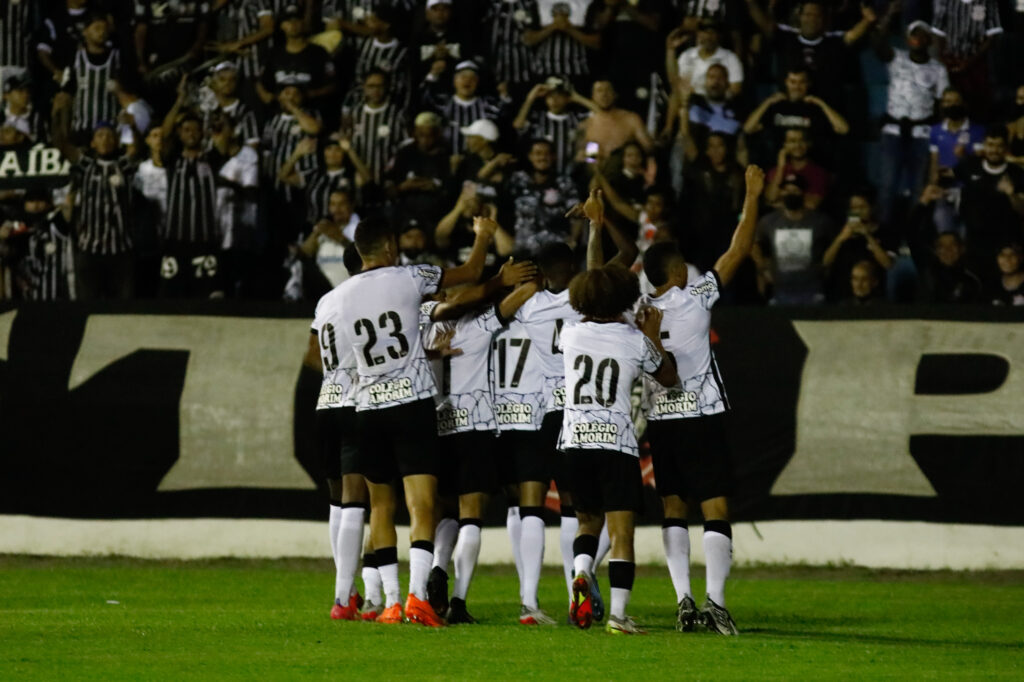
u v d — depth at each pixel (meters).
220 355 38.91
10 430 39.00
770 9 46.72
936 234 42.56
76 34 49.16
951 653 21.36
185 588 32.19
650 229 40.62
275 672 18.27
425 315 25.55
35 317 39.38
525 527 25.70
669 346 23.97
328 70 46.88
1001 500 36.06
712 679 17.88
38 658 19.70
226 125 44.00
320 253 42.59
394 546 24.34
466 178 43.06
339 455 26.28
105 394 38.91
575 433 23.09
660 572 36.28
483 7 47.12
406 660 19.47
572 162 44.53
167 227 42.97
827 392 36.97
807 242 41.12
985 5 46.22
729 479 24.06
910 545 36.25
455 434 25.16
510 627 24.05
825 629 25.17
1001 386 36.41
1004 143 42.62
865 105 45.22
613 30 46.75
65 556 38.56
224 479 38.41
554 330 26.14
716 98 43.78
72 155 46.84
